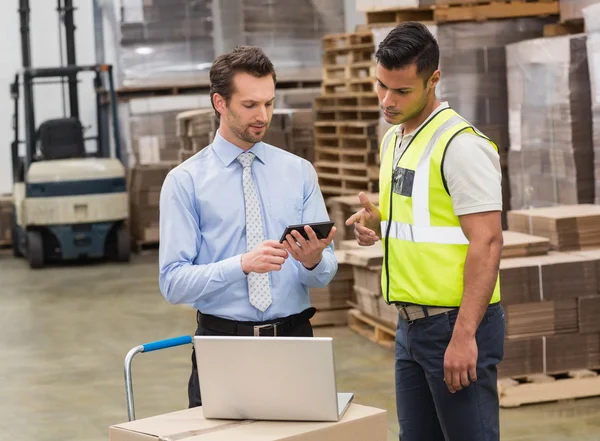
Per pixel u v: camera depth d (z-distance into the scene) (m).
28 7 13.30
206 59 12.49
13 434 5.89
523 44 7.77
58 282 11.12
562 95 7.30
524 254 6.01
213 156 3.37
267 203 3.38
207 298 3.32
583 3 7.65
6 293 10.54
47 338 8.39
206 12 12.45
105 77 14.25
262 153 3.41
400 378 3.49
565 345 5.88
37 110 14.57
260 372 2.86
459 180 3.15
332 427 2.84
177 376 7.10
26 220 11.99
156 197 12.80
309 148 10.18
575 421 5.52
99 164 12.24
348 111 9.66
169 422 2.97
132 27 12.32
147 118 12.30
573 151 7.24
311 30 12.24
